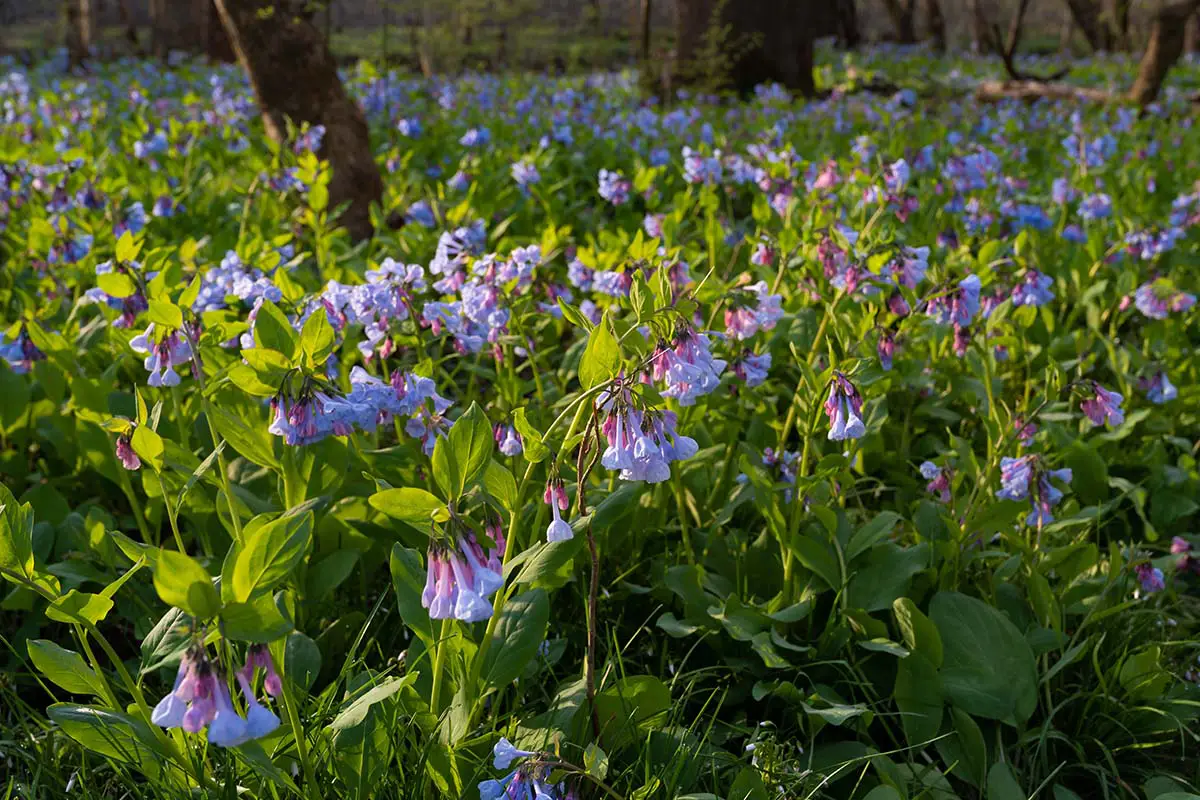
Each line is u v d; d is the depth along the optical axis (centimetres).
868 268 315
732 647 271
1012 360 420
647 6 1623
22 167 591
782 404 406
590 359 182
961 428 402
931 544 274
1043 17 5178
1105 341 424
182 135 801
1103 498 352
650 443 177
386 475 287
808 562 263
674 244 426
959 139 923
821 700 246
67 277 440
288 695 183
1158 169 749
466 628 208
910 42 2947
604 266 390
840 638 261
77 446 343
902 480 358
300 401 196
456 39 2247
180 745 194
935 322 343
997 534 307
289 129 613
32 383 356
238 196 640
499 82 1634
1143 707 251
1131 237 490
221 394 286
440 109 1177
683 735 220
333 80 646
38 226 446
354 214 642
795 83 1542
